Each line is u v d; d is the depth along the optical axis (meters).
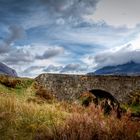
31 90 24.91
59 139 7.00
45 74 27.64
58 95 27.59
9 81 24.61
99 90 27.78
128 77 27.41
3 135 8.02
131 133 7.35
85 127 7.45
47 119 9.59
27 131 8.47
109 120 8.01
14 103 10.35
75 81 27.97
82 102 26.19
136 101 25.97
